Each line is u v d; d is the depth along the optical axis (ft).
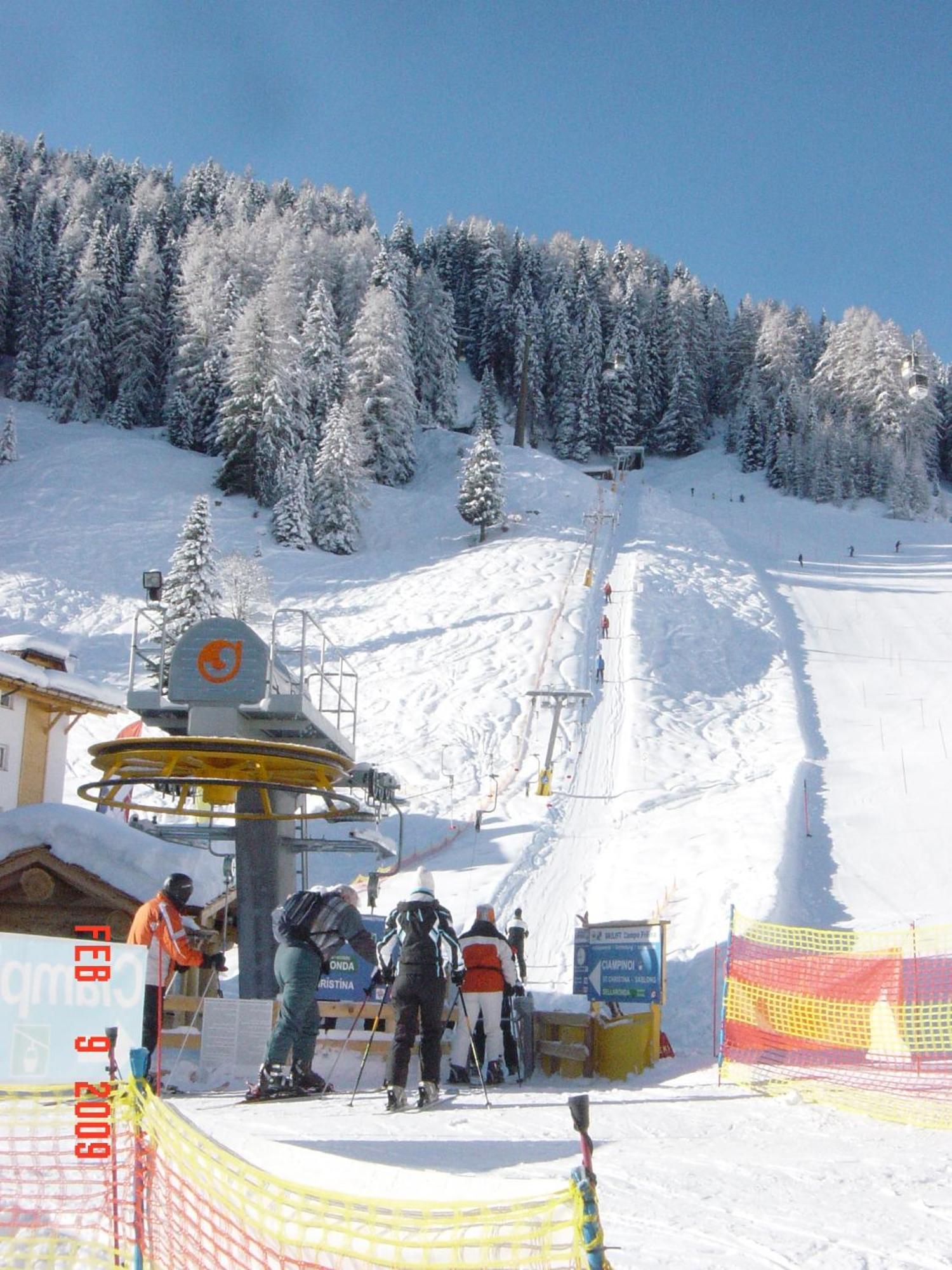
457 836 95.30
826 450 363.97
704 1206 15.08
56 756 60.90
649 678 149.79
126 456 276.21
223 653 40.93
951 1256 12.90
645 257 580.71
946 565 263.70
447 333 394.11
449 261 528.22
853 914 62.34
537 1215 9.53
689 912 63.10
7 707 56.34
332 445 243.40
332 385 308.81
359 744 126.82
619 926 34.78
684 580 208.23
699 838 83.66
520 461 315.17
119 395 335.47
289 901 27.14
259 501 260.21
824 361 449.48
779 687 149.69
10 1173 12.29
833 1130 21.42
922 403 411.75
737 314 512.63
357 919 27.02
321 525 240.32
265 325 267.80
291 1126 21.31
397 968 25.66
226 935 48.49
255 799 42.42
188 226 438.81
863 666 163.43
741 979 30.58
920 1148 19.51
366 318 314.55
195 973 37.42
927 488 356.59
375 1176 14.47
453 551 241.14
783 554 268.41
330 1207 11.80
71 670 62.59
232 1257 10.98
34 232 414.00
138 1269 11.68
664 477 403.95
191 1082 28.55
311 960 26.48
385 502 274.36
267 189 548.72
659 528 262.67
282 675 44.04
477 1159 17.87
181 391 314.76
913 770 99.04
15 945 12.09
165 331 355.77
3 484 250.57
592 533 251.80
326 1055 30.71
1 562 199.93
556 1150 18.89
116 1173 12.03
